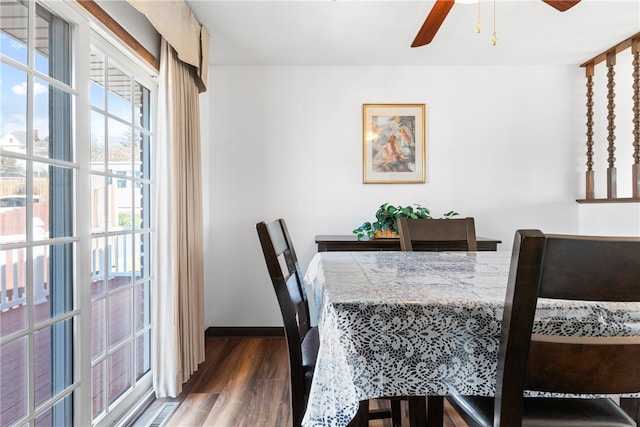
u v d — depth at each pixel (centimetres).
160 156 191
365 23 229
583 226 294
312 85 296
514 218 296
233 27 233
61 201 137
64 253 138
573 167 296
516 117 296
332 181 296
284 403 189
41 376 127
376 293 90
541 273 61
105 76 168
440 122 296
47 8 129
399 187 297
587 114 291
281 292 112
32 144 123
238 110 295
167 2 175
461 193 296
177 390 194
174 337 193
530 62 290
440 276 114
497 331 80
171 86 192
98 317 162
